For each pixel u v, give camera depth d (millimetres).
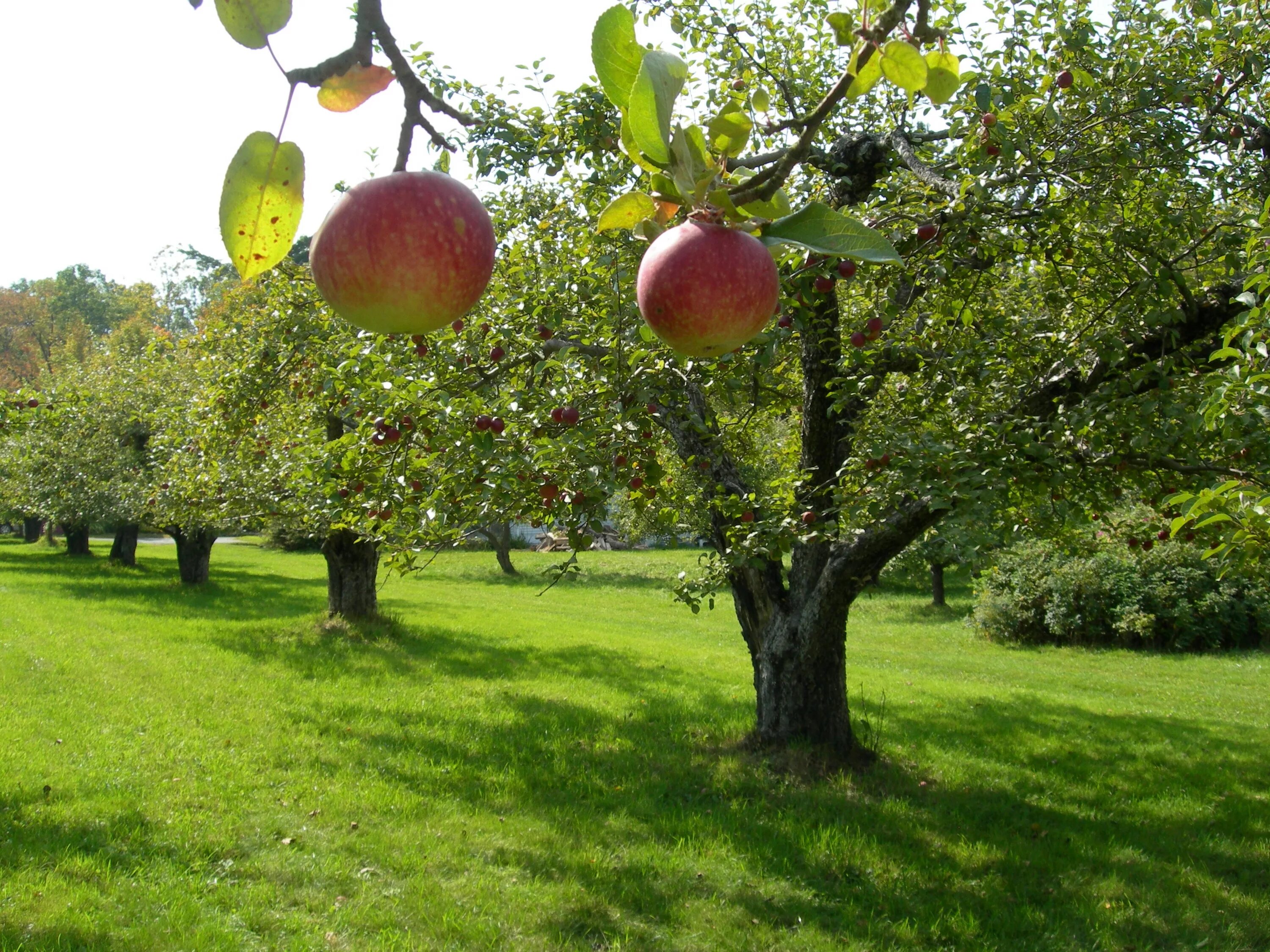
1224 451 4914
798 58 7293
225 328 11820
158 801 6102
